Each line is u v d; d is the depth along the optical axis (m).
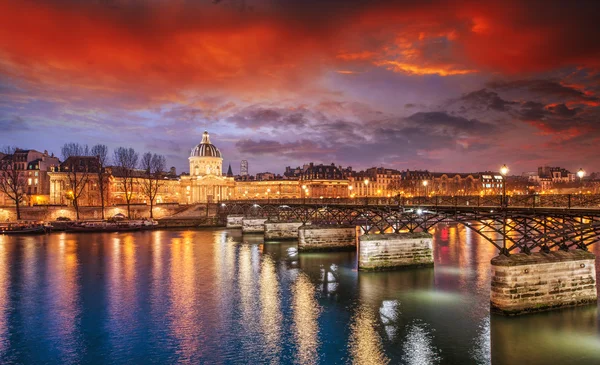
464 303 33.38
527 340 25.58
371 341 26.56
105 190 124.44
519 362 23.20
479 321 29.36
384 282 40.16
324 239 58.44
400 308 32.47
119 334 28.44
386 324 29.25
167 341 27.19
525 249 29.17
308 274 44.59
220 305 34.38
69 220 101.19
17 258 55.97
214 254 59.25
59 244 70.06
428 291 36.88
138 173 157.62
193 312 32.72
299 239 57.66
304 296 36.31
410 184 168.00
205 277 44.34
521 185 198.25
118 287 40.34
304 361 24.11
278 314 31.89
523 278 27.70
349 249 59.22
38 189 128.00
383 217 48.62
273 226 73.50
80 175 122.94
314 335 27.73
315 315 31.45
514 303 27.47
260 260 53.78
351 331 28.22
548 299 28.20
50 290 39.31
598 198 27.19
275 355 24.91
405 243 44.81
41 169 129.62
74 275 45.56
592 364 22.73
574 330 26.44
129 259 55.34
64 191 121.25
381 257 44.09
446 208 36.78
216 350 25.77
